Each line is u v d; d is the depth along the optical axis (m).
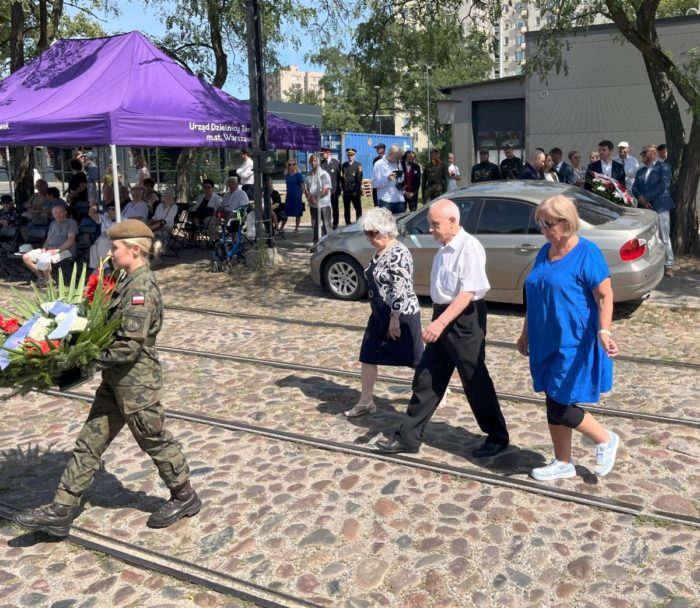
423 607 3.62
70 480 4.25
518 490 4.72
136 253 4.21
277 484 4.96
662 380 6.70
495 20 14.05
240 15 15.84
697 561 3.90
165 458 4.42
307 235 17.80
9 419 6.39
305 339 8.55
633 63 17.05
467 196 9.56
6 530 4.55
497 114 24.28
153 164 23.16
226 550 4.20
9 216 14.86
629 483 4.75
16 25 17.44
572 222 4.29
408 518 4.45
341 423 5.97
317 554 4.12
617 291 8.58
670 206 11.05
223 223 13.09
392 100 55.84
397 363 5.84
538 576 3.83
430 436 5.64
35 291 4.41
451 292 4.91
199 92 13.69
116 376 4.20
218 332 9.04
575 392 4.43
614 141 17.55
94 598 3.82
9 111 12.73
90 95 12.59
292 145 14.43
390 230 5.56
